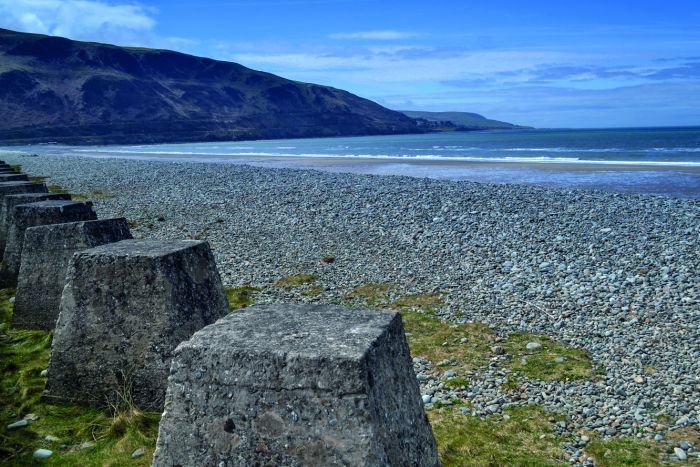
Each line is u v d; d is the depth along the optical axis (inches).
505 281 493.4
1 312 400.5
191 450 162.9
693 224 697.0
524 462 232.4
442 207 854.5
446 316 419.8
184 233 747.4
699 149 2326.5
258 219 827.4
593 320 397.7
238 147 4431.6
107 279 256.7
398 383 170.7
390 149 3213.6
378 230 718.5
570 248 596.7
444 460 233.1
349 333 168.1
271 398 156.6
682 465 230.2
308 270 555.8
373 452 147.6
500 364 333.4
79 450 232.1
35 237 371.9
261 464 156.6
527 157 2081.7
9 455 227.6
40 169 1788.9
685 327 377.7
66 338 263.4
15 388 284.5
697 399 283.1
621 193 1011.3
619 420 266.1
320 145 4453.7
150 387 252.4
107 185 1305.4
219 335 171.2
